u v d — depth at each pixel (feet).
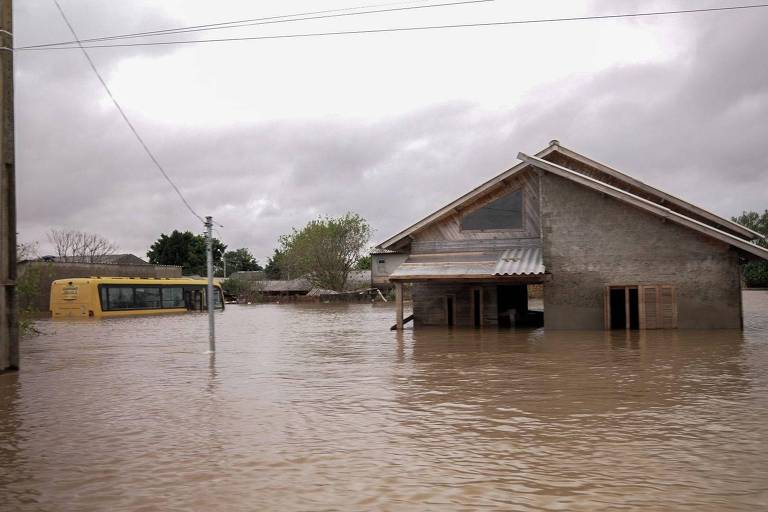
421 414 30.14
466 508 17.97
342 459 22.95
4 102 47.78
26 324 80.38
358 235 236.84
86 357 56.34
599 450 23.48
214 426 28.40
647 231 72.38
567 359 48.49
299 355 55.72
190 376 43.78
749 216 267.39
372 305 190.49
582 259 74.18
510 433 26.22
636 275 72.54
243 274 317.83
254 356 55.47
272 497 19.19
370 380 40.57
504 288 86.99
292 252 237.25
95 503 18.99
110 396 36.40
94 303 123.44
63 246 247.91
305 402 33.58
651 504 18.02
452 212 82.07
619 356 49.57
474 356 51.72
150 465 22.63
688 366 43.65
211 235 58.59
